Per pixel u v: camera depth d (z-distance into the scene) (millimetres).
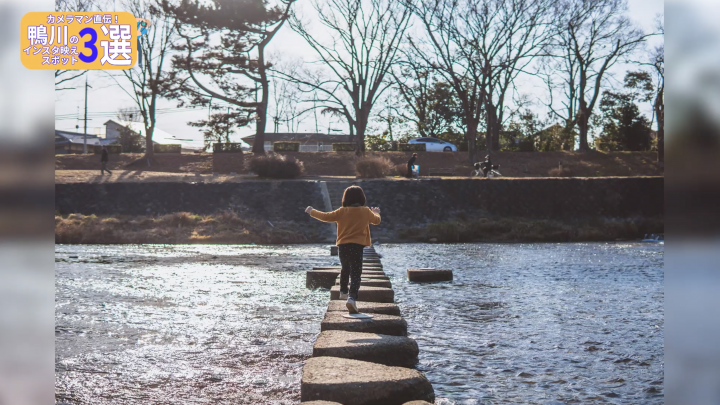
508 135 68312
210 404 5094
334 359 5156
